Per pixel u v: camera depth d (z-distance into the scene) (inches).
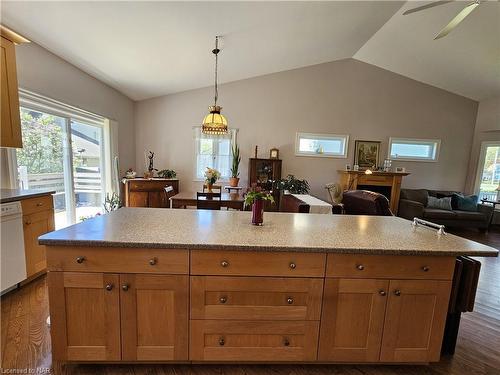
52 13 92.2
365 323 56.4
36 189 105.7
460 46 160.1
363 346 57.2
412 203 198.2
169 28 115.3
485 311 86.7
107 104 170.4
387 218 83.4
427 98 219.8
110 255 51.1
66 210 134.2
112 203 161.6
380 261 54.2
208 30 123.8
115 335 53.8
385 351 57.6
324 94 217.2
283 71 213.0
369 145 221.9
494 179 214.2
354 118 220.1
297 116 217.6
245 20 121.3
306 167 223.5
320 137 221.0
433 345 57.9
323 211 123.1
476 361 64.3
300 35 153.4
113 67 144.9
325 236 59.7
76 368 57.1
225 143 217.3
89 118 151.6
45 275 97.0
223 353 56.2
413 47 176.1
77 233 54.1
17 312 75.3
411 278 55.1
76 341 53.4
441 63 184.2
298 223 71.4
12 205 81.4
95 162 161.8
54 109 122.6
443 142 224.7
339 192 183.2
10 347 62.1
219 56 157.5
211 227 62.9
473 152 223.6
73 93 134.4
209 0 101.0
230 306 54.2
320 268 53.8
